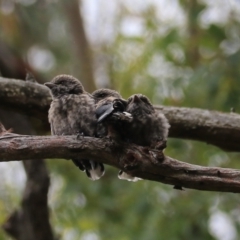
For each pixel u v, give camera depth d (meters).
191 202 13.10
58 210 13.67
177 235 12.69
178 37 14.12
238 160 13.98
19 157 7.19
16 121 11.57
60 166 14.04
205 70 13.23
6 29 16.62
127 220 13.15
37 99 10.23
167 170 7.08
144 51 15.51
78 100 8.18
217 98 13.07
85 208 13.66
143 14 16.19
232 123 10.48
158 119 7.67
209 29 13.53
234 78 13.05
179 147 13.87
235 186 7.07
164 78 14.37
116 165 7.21
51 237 11.65
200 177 7.09
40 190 11.31
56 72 17.69
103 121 7.08
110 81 17.59
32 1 17.36
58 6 17.89
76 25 18.06
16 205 14.09
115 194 13.72
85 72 17.88
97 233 13.58
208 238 12.76
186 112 10.54
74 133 8.10
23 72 13.75
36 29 17.33
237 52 13.17
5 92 10.12
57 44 17.91
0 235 13.08
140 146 7.13
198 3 13.77
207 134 10.53
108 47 17.81
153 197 13.26
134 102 7.56
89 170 8.26
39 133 12.11
